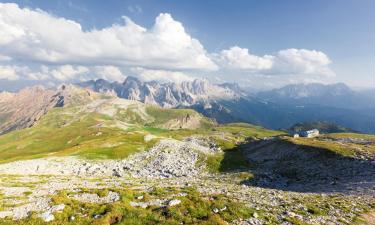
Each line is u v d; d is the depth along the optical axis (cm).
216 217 2478
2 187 3994
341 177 6119
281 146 10975
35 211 2633
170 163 8931
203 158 9650
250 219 2522
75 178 5616
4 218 2461
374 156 7156
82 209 2722
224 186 4903
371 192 4319
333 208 3173
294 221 2511
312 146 9194
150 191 3778
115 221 2419
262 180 6581
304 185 5900
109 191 3622
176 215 2517
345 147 8594
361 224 2667
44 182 4703
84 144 12825
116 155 10050
